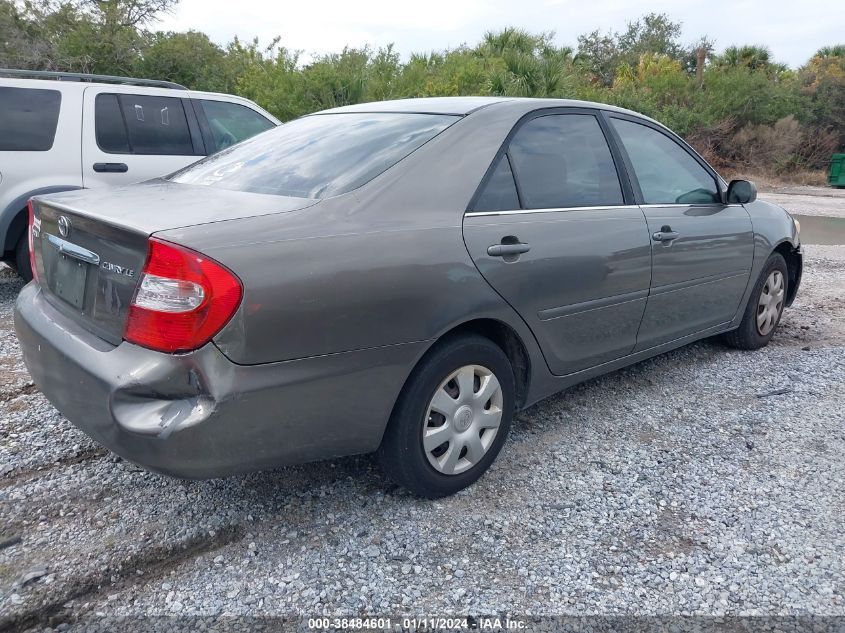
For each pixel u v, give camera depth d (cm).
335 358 243
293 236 237
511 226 300
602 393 423
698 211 416
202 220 235
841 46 4047
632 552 265
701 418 389
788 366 479
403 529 274
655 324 390
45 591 233
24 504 284
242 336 221
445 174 288
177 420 219
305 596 235
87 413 238
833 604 239
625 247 351
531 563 256
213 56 1912
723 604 238
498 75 1794
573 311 330
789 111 2847
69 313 266
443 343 280
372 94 1653
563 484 313
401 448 274
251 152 338
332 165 291
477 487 308
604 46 4319
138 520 276
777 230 489
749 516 291
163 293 218
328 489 302
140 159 634
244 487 302
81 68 1772
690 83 2889
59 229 270
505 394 308
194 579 242
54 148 589
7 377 421
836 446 357
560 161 339
